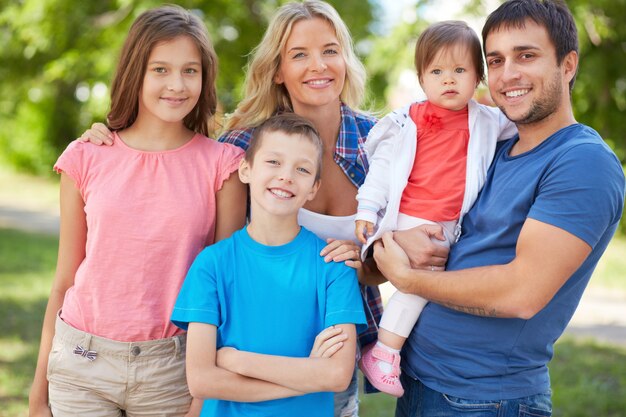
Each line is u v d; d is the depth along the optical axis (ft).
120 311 8.37
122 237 8.36
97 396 8.46
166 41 8.41
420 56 9.24
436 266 8.46
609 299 29.14
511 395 8.00
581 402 17.26
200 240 8.57
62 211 8.69
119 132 8.88
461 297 7.75
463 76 8.97
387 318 8.75
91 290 8.41
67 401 8.45
